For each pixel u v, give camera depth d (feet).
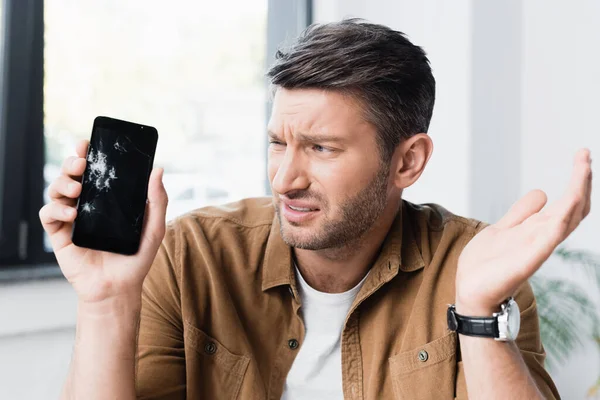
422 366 3.45
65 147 6.56
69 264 2.89
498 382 2.73
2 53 6.19
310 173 3.12
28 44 6.26
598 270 6.68
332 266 3.41
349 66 3.04
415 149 3.45
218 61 7.24
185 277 3.55
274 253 3.56
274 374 3.53
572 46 7.11
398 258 3.50
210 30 7.18
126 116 6.79
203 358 3.51
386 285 3.56
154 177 2.91
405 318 3.55
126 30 6.73
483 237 2.77
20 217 6.32
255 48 7.47
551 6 7.34
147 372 3.36
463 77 7.25
